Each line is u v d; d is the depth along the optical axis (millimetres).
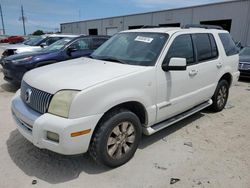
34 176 2930
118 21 33000
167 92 3617
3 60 7031
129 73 3102
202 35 4488
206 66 4434
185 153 3539
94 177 2939
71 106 2590
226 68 5086
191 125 4617
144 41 3830
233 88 8102
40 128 2658
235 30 20812
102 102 2770
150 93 3336
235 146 3789
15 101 3289
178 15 25250
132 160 3314
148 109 3352
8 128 4281
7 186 2738
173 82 3680
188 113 4285
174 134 4191
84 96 2637
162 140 3945
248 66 9055
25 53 7180
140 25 30047
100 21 36375
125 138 3145
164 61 3525
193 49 4176
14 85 7633
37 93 2881
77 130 2611
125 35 4277
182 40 3951
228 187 2805
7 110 5238
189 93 4109
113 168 3125
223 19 21578
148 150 3602
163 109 3607
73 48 7375
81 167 3137
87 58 4098
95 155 2930
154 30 4059
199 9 23281
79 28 41938
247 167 3203
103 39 8203
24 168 3084
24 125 2986
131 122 3160
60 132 2562
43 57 6816
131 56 3672
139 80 3164
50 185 2777
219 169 3148
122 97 2955
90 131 2717
